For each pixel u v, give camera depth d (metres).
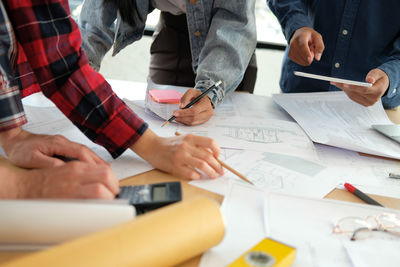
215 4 1.22
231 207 0.61
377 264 0.50
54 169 0.59
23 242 0.45
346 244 0.54
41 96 1.10
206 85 1.09
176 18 1.43
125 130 0.76
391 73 1.07
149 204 0.56
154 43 1.51
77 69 0.73
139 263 0.40
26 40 0.68
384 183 0.78
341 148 0.94
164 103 1.09
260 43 2.93
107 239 0.40
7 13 0.67
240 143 0.90
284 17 1.26
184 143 0.75
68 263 0.36
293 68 1.41
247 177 0.74
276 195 0.65
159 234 0.43
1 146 0.73
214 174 0.72
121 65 2.82
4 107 0.69
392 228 0.58
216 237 0.48
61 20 0.70
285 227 0.57
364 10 1.23
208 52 1.18
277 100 1.20
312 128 1.02
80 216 0.45
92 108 0.74
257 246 0.48
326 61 1.35
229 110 1.12
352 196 0.71
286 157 0.85
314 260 0.50
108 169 0.59
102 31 1.16
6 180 0.57
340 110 1.16
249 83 1.46
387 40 1.25
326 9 1.29
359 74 1.32
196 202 0.49
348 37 1.28
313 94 1.27
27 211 0.44
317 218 0.60
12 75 0.70
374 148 0.92
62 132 0.88
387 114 1.22
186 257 0.46
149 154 0.76
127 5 1.16
